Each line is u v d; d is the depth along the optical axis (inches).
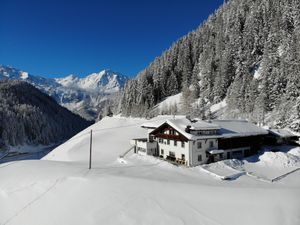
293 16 4192.9
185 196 943.0
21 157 3900.1
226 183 1191.6
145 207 869.8
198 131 1643.7
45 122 5570.9
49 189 1097.4
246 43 4525.1
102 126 4404.5
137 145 2042.3
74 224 810.2
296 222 733.3
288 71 3088.1
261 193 956.0
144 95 5408.5
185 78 5492.1
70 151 2549.2
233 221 761.0
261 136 2018.9
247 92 3393.2
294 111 2449.6
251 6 5497.1
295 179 1309.1
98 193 999.0
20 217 911.0
